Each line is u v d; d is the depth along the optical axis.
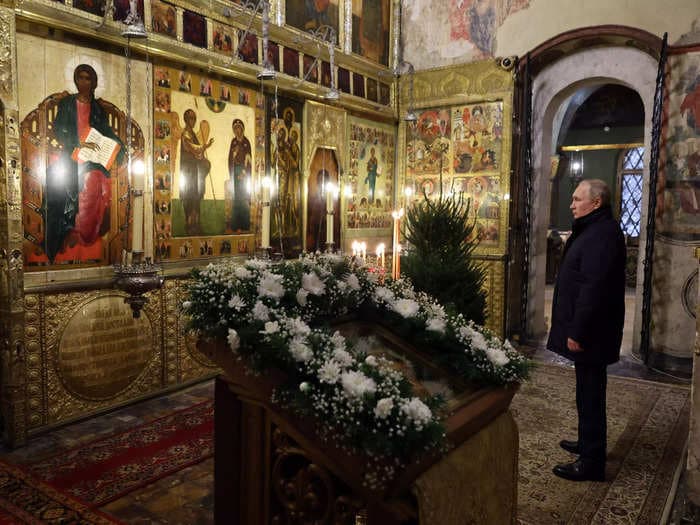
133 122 4.43
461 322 2.39
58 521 2.81
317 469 1.87
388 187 7.67
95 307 4.23
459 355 2.24
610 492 3.20
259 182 5.59
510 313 7.07
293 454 1.96
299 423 1.79
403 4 7.68
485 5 7.04
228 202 5.29
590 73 6.66
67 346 4.06
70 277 4.08
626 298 10.55
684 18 5.86
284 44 5.81
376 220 7.46
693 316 5.89
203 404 4.57
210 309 1.98
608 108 13.77
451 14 7.29
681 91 5.88
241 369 1.91
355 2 6.86
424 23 7.51
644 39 6.04
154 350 4.69
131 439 3.85
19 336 3.69
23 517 2.83
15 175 3.60
